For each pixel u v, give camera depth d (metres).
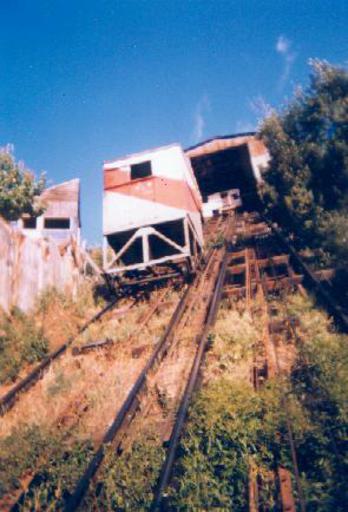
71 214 24.52
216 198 30.70
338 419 4.09
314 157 12.59
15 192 12.86
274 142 13.95
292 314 7.36
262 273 10.69
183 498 3.69
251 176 28.88
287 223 13.16
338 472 3.60
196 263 12.51
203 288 10.72
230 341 6.71
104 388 6.29
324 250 10.17
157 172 13.38
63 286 13.76
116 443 4.68
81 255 16.25
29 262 12.03
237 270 11.05
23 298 11.24
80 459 4.59
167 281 12.33
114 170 13.71
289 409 4.39
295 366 5.64
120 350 7.82
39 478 4.47
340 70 13.16
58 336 9.23
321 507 3.25
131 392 5.55
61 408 5.91
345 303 7.55
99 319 10.20
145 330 8.47
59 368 7.47
